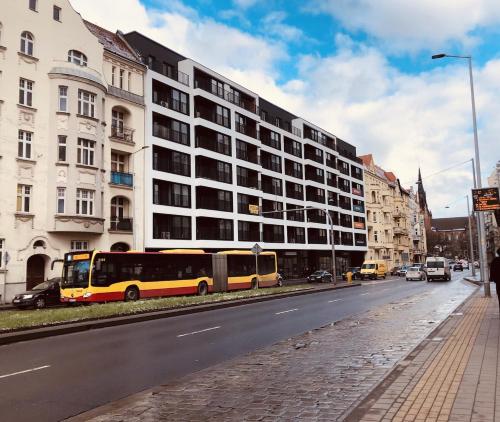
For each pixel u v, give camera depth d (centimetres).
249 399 655
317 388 701
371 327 1377
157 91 4150
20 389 758
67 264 2441
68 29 3288
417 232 12344
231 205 4850
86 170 3175
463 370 729
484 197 2242
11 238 2830
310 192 6738
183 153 4288
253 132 5441
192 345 1177
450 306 1942
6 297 2777
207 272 3094
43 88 3080
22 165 2922
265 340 1236
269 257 3784
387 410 545
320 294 3105
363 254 8356
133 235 3603
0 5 2898
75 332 1517
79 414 623
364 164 9125
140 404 646
